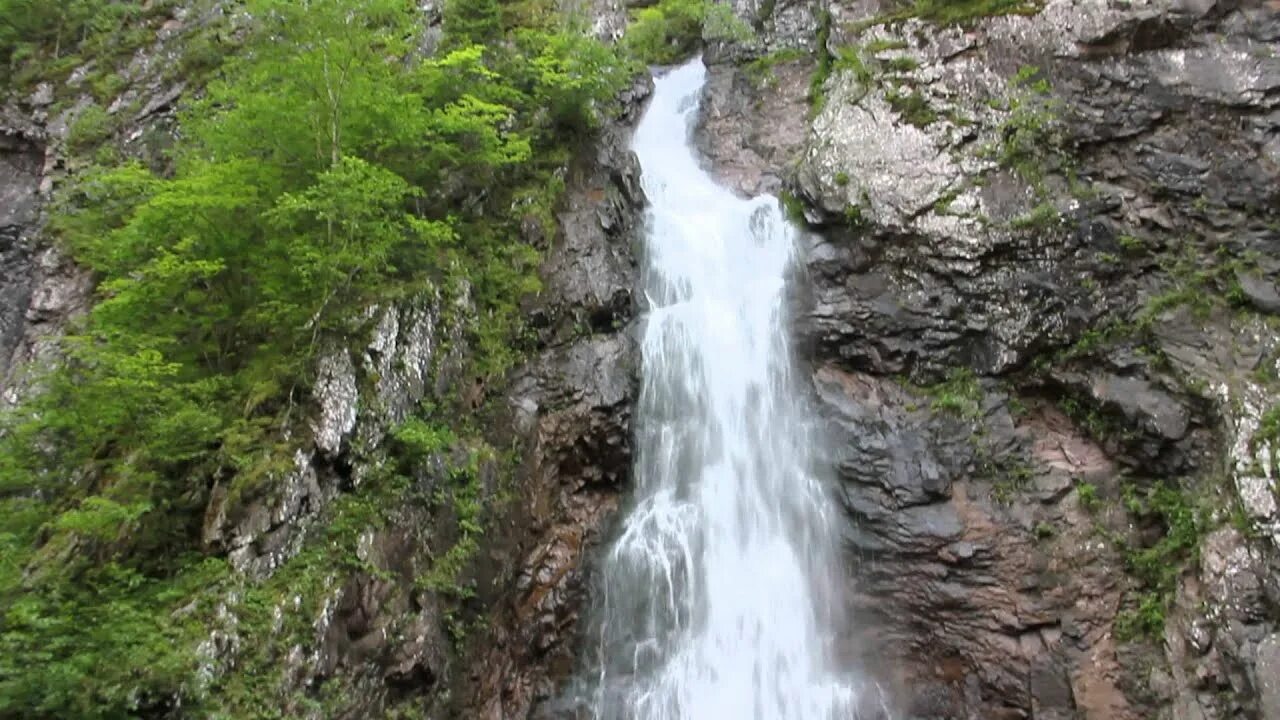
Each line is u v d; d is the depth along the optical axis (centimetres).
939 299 1381
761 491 1338
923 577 1212
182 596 834
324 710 832
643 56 2178
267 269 1105
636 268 1541
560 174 1551
